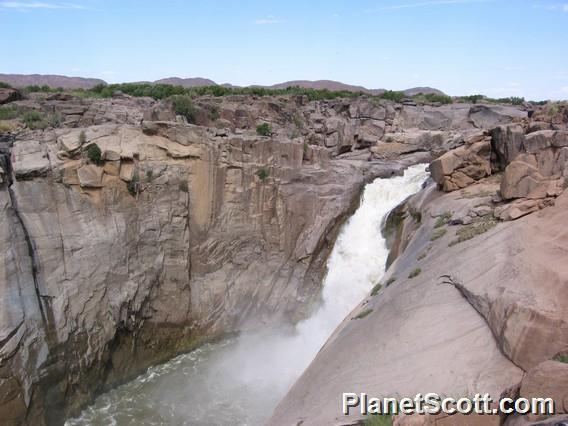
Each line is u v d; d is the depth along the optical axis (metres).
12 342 20.53
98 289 24.98
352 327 21.50
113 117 35.59
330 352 20.55
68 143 25.98
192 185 30.12
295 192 34.59
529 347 12.64
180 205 29.36
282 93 64.38
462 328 15.57
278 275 33.34
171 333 29.00
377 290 25.00
